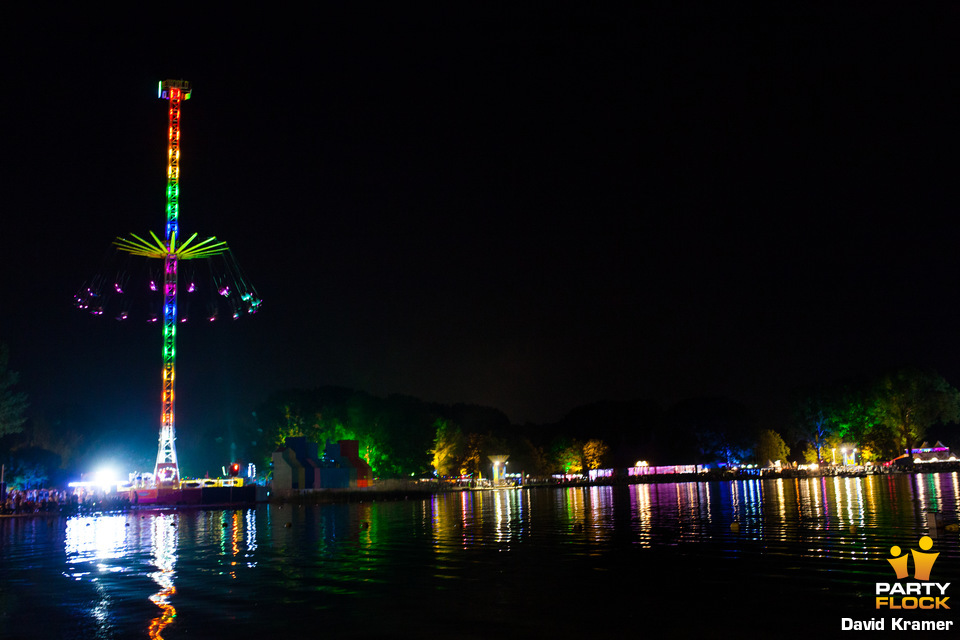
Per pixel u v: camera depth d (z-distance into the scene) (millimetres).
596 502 74625
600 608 20000
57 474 130500
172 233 96750
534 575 25375
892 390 139375
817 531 35750
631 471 179250
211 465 172875
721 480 162750
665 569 25859
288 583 24953
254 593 23266
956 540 30750
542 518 52031
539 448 184250
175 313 96812
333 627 18625
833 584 22312
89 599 23062
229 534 45000
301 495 94312
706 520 45000
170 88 99188
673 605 20156
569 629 17953
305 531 45750
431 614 19766
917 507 48688
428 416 127625
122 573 28484
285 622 19266
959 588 21391
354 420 121000
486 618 19188
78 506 77625
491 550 32781
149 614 20641
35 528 54750
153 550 36406
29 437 153750
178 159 98625
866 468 148125
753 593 21391
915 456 146375
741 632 17422
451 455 147875
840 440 154375
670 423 193375
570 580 24203
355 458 105188
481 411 192625
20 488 111312
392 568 27891
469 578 25109
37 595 23953
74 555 35094
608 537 36906
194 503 88688
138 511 79750
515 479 150250
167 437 94125
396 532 43281
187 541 40812
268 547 36344
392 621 19078
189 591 23953
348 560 30562
